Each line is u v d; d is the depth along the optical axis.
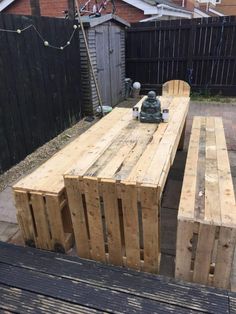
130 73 7.48
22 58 3.54
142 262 1.91
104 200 1.77
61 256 2.02
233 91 6.88
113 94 6.50
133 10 8.31
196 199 1.79
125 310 1.61
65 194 2.02
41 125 4.08
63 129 4.73
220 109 5.98
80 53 5.11
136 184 1.66
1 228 2.41
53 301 1.67
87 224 1.97
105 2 6.98
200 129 3.14
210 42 6.62
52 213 1.96
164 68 7.18
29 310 1.62
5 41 3.23
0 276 1.84
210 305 1.62
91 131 2.86
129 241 1.86
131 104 6.73
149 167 1.82
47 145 4.20
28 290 1.74
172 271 1.94
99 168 1.84
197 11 14.41
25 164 3.61
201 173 2.11
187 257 1.74
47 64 4.10
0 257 2.01
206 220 1.60
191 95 7.11
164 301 1.65
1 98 3.23
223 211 1.67
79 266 1.92
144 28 6.92
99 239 1.94
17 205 2.03
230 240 1.61
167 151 2.03
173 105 3.26
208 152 2.50
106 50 5.86
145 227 1.78
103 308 1.62
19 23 3.44
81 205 1.87
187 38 6.73
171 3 10.66
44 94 4.09
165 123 2.62
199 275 1.77
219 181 1.99
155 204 1.68
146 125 2.59
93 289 1.74
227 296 1.68
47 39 4.05
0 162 3.29
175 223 2.41
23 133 3.68
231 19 6.28
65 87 4.68
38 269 1.90
